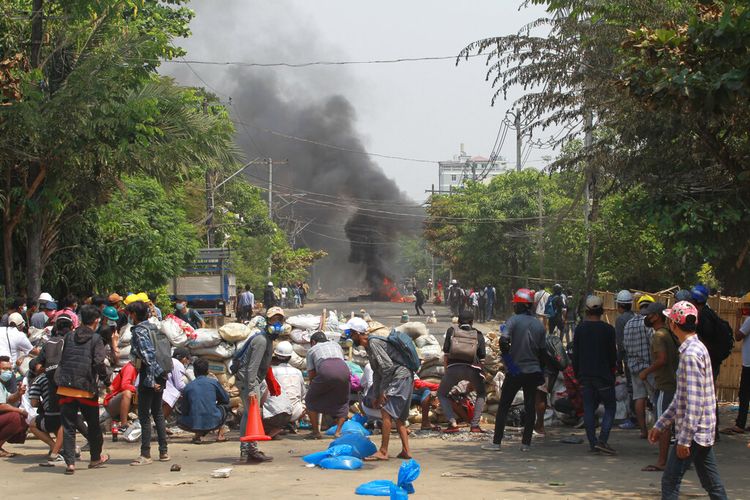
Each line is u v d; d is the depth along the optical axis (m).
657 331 9.37
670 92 9.27
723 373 14.85
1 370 10.42
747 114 11.27
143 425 9.96
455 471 9.16
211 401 11.75
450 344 12.22
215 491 7.99
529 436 10.70
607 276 26.80
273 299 42.09
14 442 10.42
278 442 11.80
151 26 30.17
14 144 18.17
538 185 49.62
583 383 10.59
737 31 8.98
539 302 27.66
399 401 9.98
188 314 21.58
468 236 51.25
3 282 20.27
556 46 18.05
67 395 9.31
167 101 19.48
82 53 19.81
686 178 13.81
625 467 9.41
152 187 27.17
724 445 10.70
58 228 21.00
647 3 14.66
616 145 16.69
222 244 44.03
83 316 9.53
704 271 24.03
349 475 8.93
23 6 20.53
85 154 18.50
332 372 11.78
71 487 8.38
